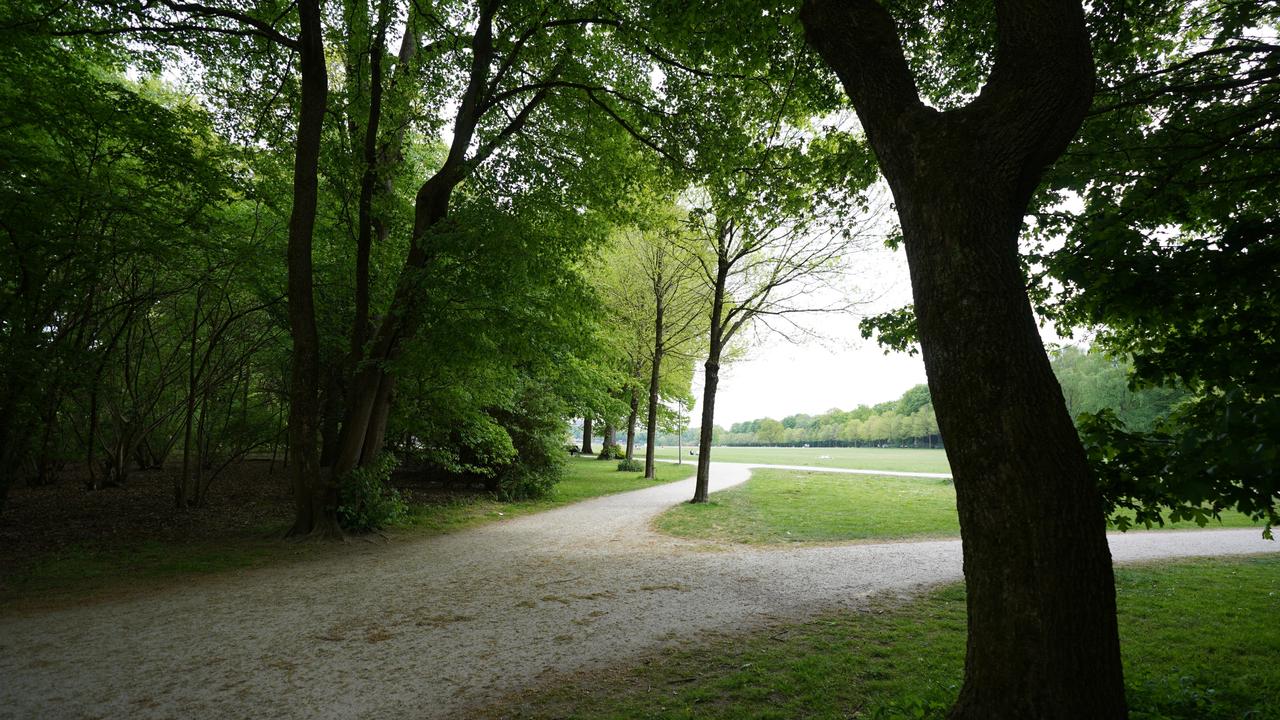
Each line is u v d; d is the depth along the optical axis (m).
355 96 13.40
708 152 11.65
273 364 16.83
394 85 13.56
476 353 11.28
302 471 11.00
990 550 2.72
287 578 8.31
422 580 8.30
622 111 13.36
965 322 2.82
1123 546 11.44
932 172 3.02
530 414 17.38
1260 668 4.89
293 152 13.66
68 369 10.39
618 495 19.30
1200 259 3.99
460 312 11.02
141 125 10.13
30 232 9.33
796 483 24.45
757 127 10.81
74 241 9.77
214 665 5.23
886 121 3.27
